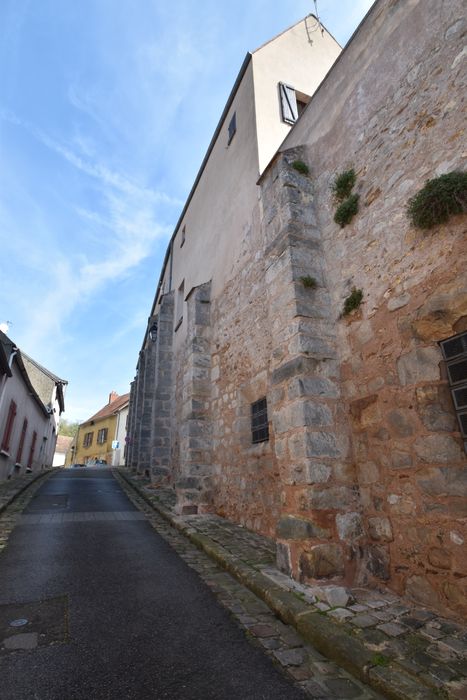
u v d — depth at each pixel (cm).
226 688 230
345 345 432
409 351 350
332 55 974
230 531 593
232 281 782
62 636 288
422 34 385
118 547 535
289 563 388
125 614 328
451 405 308
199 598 365
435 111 359
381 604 317
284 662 258
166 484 1207
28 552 493
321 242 497
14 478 1366
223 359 783
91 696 220
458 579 283
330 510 377
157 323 1470
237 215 794
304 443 394
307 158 551
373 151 432
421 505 321
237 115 857
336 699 219
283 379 449
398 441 350
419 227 352
